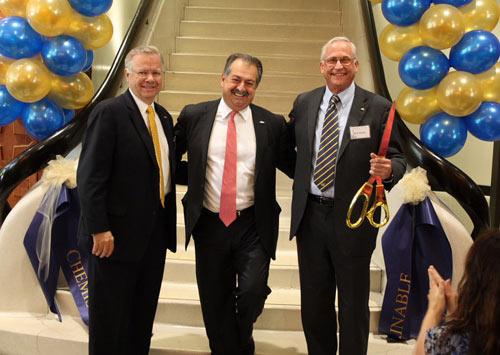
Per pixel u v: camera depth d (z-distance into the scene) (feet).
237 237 7.64
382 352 8.85
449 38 8.82
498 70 9.18
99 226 6.84
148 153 7.22
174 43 17.21
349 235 7.18
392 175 6.86
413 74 9.22
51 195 9.49
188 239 7.65
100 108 7.02
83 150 7.06
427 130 9.63
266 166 7.63
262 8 18.99
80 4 9.37
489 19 9.23
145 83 7.12
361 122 7.24
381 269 10.32
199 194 7.56
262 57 16.46
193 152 7.69
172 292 9.91
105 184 6.99
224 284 7.90
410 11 9.08
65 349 8.84
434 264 9.29
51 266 9.50
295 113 7.89
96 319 7.30
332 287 7.64
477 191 9.59
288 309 9.46
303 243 7.54
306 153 7.48
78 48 9.57
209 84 15.76
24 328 9.17
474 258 4.23
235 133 7.59
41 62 9.71
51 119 9.86
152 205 7.32
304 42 17.06
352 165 7.18
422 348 4.45
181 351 8.58
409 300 9.27
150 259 7.63
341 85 7.26
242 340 7.97
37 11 8.91
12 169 9.61
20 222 9.56
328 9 18.94
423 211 9.28
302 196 7.43
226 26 17.76
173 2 17.21
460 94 8.84
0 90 9.75
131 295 7.51
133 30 13.37
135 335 7.97
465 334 4.13
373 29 13.88
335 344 7.79
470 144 13.23
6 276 9.61
